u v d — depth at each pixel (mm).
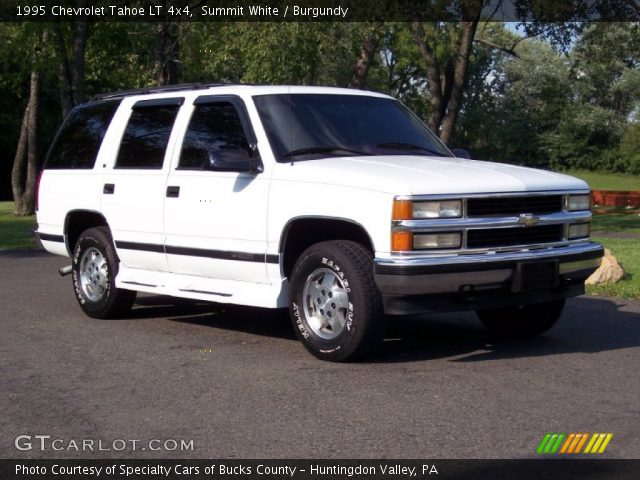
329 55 21125
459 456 4676
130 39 21391
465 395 5785
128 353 7215
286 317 8828
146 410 5602
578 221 6984
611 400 5656
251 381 6230
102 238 8641
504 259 6387
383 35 22547
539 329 7562
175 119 8016
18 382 6340
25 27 19312
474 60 54281
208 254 7473
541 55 60062
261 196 7000
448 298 6328
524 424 5180
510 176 6695
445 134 25875
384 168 6617
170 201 7766
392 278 6109
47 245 9508
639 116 57719
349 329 6445
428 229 6160
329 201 6504
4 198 55000
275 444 4910
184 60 21641
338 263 6449
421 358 6871
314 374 6379
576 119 60781
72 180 9031
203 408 5609
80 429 5262
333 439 4969
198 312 9172
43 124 49844
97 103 9250
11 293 10711
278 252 6906
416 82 51000
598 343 7473
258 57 19719
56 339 7828
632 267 12258
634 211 33406
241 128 7398
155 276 8156
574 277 6902
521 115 61719
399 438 4965
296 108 7430
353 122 7570
